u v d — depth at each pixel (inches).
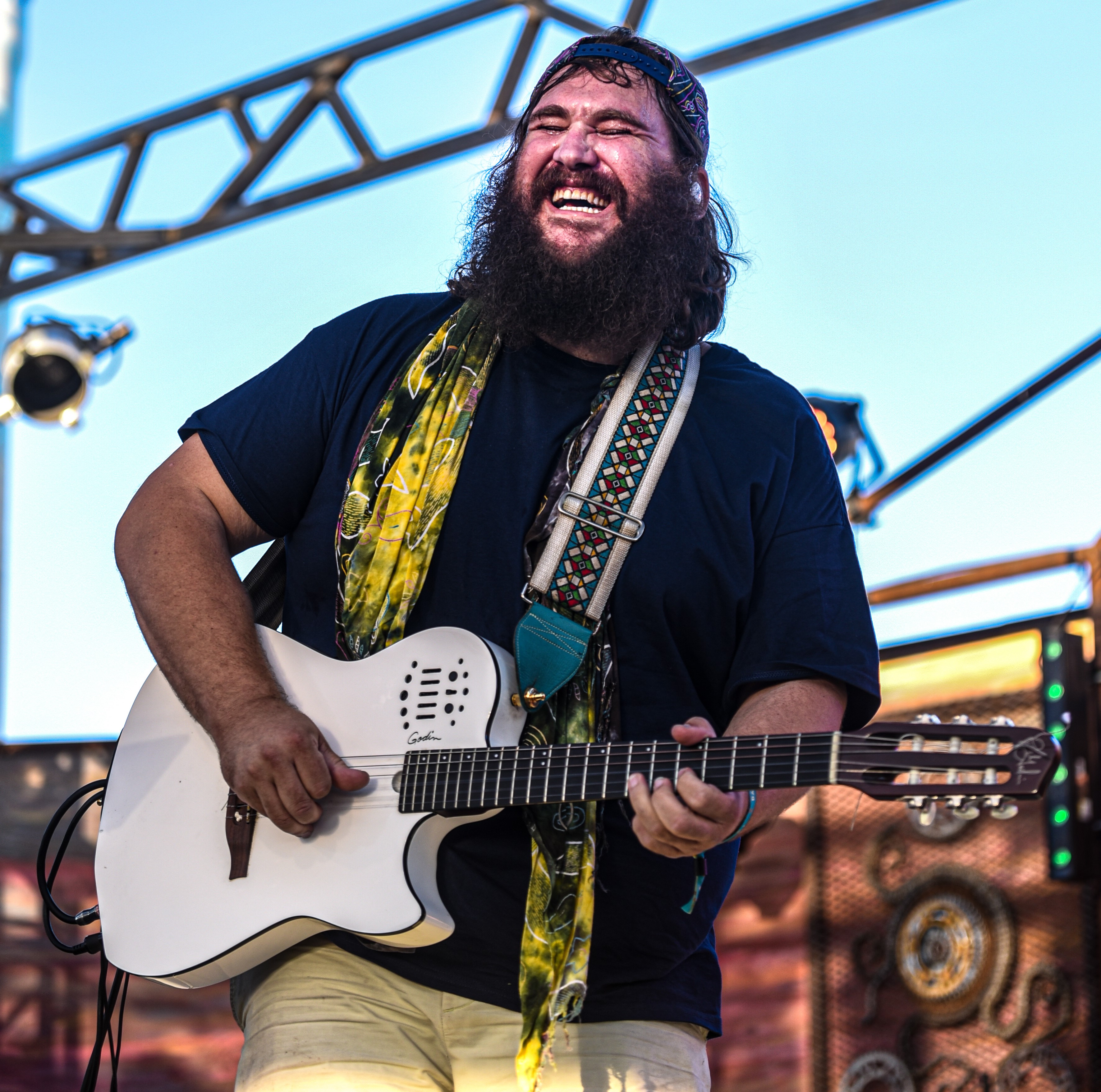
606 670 112.5
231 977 116.0
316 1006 109.0
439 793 107.5
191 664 114.3
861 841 270.4
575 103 126.3
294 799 107.6
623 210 123.5
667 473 117.3
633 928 109.3
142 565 118.5
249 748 108.4
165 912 113.7
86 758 286.5
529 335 123.0
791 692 109.5
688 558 114.6
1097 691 243.6
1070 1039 240.1
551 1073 107.0
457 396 121.2
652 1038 108.7
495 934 108.1
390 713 111.8
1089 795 239.0
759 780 97.2
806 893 273.6
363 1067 106.7
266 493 122.8
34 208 353.4
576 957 103.7
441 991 108.2
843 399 282.8
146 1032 270.8
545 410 120.8
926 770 92.9
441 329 125.4
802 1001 269.1
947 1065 252.8
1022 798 91.0
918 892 261.7
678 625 114.7
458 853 109.6
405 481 118.8
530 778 105.0
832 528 117.3
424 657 112.6
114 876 116.6
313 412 124.0
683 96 129.5
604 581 113.7
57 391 339.3
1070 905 244.2
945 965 255.8
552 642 111.4
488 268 125.0
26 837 282.7
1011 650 258.5
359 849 108.9
